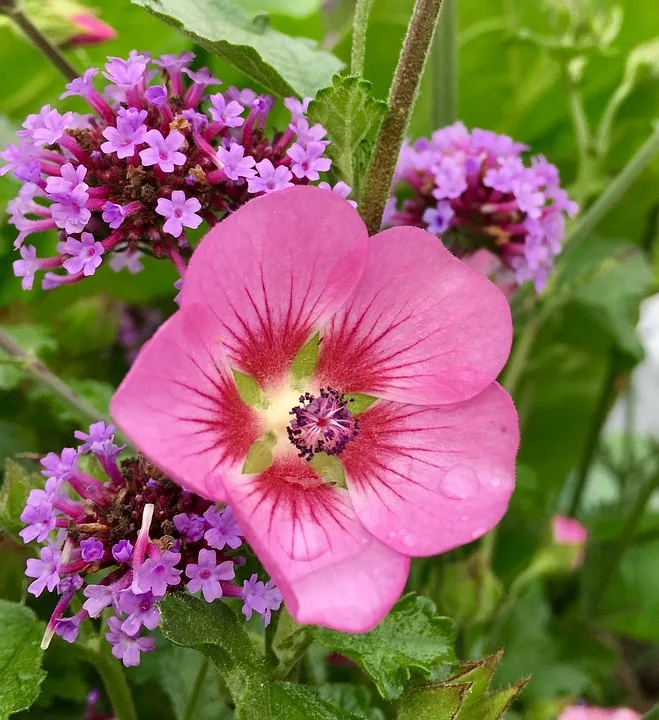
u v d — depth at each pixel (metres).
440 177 0.18
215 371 0.13
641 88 0.23
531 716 0.23
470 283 0.14
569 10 0.24
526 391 0.29
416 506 0.13
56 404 0.22
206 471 0.12
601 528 0.28
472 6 0.25
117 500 0.14
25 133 0.14
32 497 0.13
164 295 0.27
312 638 0.15
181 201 0.13
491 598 0.19
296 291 0.13
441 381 0.14
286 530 0.13
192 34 0.15
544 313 0.23
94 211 0.14
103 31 0.20
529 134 0.28
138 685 0.21
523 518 0.28
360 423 0.14
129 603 0.13
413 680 0.14
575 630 0.26
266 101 0.15
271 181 0.13
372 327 0.14
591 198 0.27
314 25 0.26
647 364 0.40
